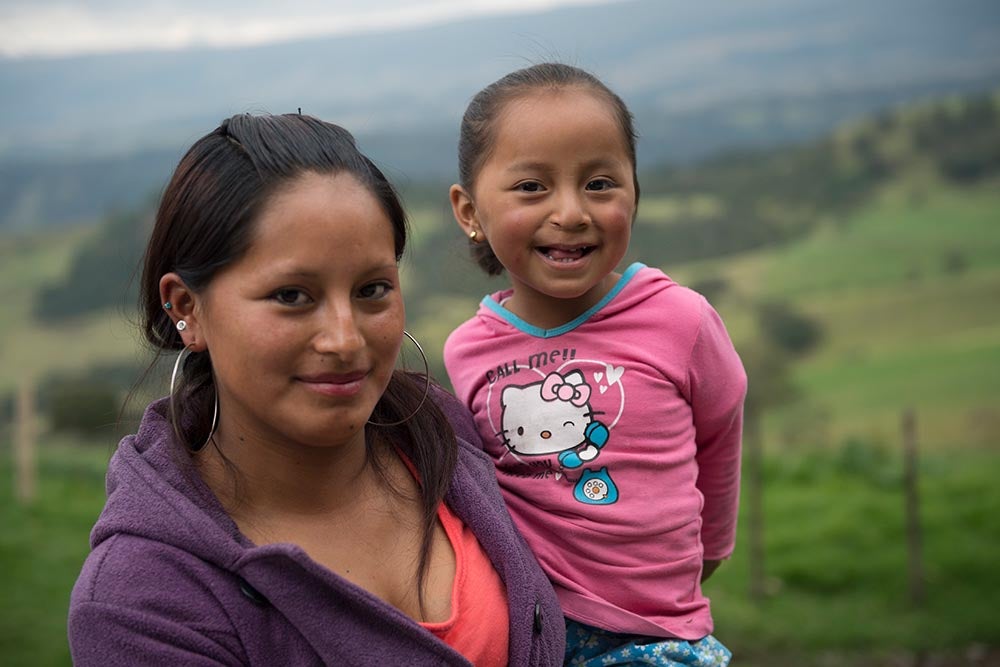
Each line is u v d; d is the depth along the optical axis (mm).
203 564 1589
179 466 1678
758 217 82750
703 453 2379
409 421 1889
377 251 1623
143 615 1524
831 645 7867
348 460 1778
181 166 1684
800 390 43969
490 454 2242
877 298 62438
